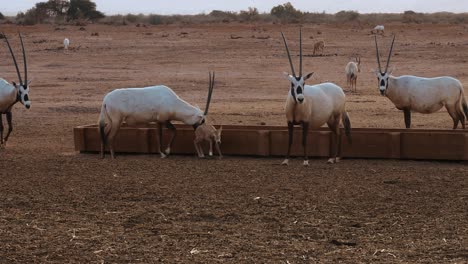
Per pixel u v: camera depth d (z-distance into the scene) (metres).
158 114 14.01
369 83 29.67
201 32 53.31
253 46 43.62
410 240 8.32
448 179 11.76
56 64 36.94
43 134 17.67
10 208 10.17
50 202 10.52
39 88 28.52
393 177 11.97
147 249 8.04
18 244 8.27
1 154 14.73
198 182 11.76
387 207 9.95
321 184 11.48
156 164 13.43
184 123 14.27
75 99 25.28
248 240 8.39
